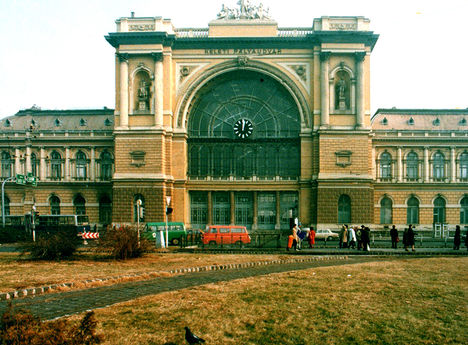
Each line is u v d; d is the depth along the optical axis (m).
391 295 17.59
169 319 14.01
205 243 44.81
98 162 68.88
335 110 60.19
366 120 60.28
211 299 16.91
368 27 60.56
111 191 67.69
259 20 62.84
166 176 60.91
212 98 64.56
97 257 31.28
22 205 69.56
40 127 71.75
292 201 63.97
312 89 61.69
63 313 15.16
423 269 24.88
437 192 66.12
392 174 67.19
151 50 61.12
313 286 19.56
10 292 18.00
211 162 64.06
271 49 62.22
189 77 62.47
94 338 9.74
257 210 63.97
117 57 62.16
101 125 71.06
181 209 61.94
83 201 68.62
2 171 70.38
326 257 31.67
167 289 19.56
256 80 64.25
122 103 61.12
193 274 24.12
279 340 12.03
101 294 18.55
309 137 61.59
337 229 58.53
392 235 39.66
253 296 17.45
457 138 66.31
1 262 28.34
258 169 63.88
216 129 64.31
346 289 18.86
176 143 62.25
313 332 12.73
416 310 15.20
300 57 62.00
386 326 13.33
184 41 61.91
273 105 64.12
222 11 63.78
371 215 59.12
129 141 60.91
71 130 69.56
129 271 24.39
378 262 28.58
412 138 66.69
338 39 60.25
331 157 59.47
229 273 24.41
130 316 14.35
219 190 63.41
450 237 55.12
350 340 12.05
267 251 37.25
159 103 60.94
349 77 60.75
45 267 25.95
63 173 69.00
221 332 12.68
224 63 62.19
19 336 9.00
